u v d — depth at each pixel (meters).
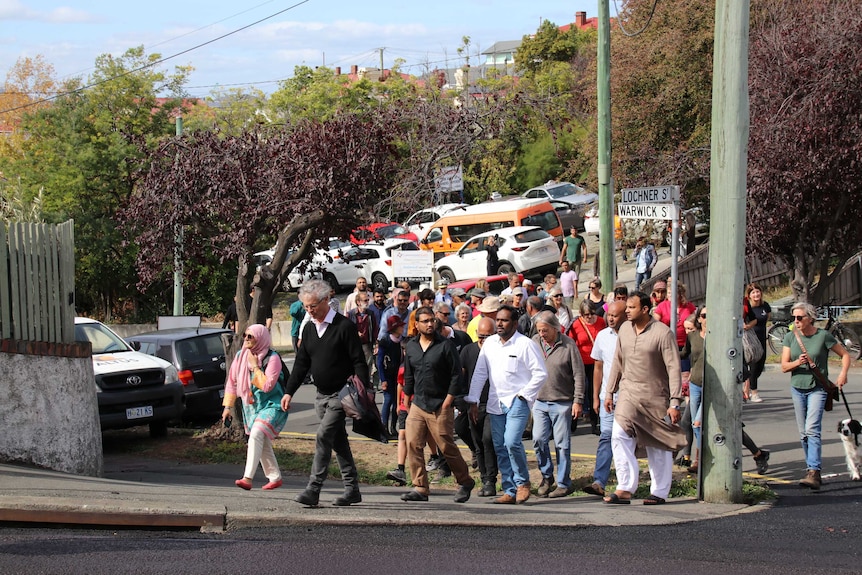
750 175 25.17
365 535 10.30
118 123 44.88
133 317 44.81
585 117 43.78
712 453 12.39
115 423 18.08
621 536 10.45
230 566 8.91
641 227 41.03
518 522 10.95
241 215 16.58
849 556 9.54
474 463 15.00
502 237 41.81
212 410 20.86
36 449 13.18
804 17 27.14
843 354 13.46
